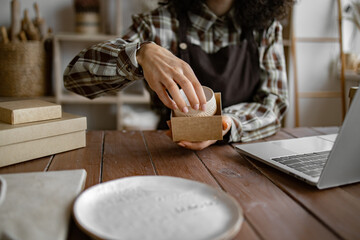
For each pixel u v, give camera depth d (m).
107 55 1.05
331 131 1.22
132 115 2.64
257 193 0.65
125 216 0.50
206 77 1.38
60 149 0.88
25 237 0.44
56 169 0.77
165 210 0.52
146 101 2.50
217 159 0.86
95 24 2.46
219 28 1.45
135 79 1.04
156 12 1.44
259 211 0.58
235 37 1.46
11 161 0.78
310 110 2.96
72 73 1.16
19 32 2.32
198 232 0.46
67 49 2.69
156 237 0.45
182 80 0.83
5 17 2.56
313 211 0.58
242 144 0.98
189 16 1.44
